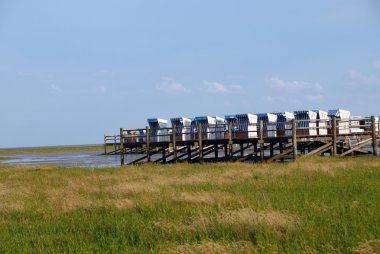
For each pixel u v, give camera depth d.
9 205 17.81
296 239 10.76
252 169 27.81
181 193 18.12
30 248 11.54
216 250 10.12
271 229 11.54
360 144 36.66
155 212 14.84
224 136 40.22
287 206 14.77
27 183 27.05
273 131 38.38
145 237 11.80
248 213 12.59
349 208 13.94
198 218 12.88
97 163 59.25
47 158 89.75
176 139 43.38
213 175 25.16
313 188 18.91
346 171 24.62
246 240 11.12
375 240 10.21
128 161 60.84
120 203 16.45
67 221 14.63
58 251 11.19
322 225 11.97
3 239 12.61
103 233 12.63
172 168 32.69
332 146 34.88
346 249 10.02
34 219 15.52
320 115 39.22
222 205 15.40
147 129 43.78
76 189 22.36
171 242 11.20
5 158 99.31
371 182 20.00
